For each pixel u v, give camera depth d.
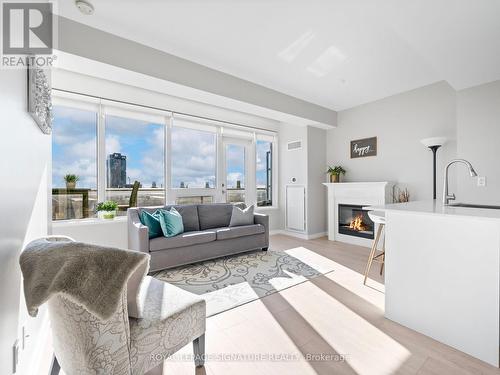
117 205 3.71
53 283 0.91
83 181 3.46
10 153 1.11
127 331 1.13
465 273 1.64
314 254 3.90
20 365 1.20
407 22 2.12
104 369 1.05
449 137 3.70
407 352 1.64
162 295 1.51
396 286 1.99
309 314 2.11
